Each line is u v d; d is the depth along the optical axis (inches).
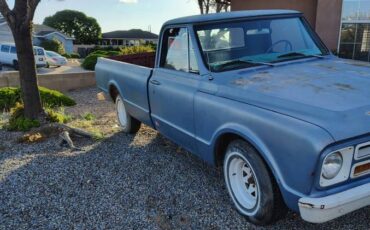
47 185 177.3
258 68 161.0
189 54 169.3
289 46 179.9
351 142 106.7
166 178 181.3
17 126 275.6
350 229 132.3
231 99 139.3
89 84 564.4
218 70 160.6
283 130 113.8
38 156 216.7
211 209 150.2
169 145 230.4
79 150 228.1
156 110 196.2
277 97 124.4
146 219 145.4
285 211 129.7
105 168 196.2
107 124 297.3
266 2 580.7
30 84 280.8
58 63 1186.0
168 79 181.3
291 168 112.0
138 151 221.6
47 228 142.2
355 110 111.3
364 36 526.6
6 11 268.2
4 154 223.3
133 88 220.5
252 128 125.8
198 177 181.3
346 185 110.5
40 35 2156.7
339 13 533.0
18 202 162.1
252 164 129.3
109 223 143.7
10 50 1128.8
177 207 153.3
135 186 173.8
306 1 556.7
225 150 152.7
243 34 173.2
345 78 139.0
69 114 343.6
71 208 155.8
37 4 273.3
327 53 185.0
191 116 161.8
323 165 105.2
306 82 136.5
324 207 105.3
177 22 177.9
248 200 140.2
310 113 112.8
